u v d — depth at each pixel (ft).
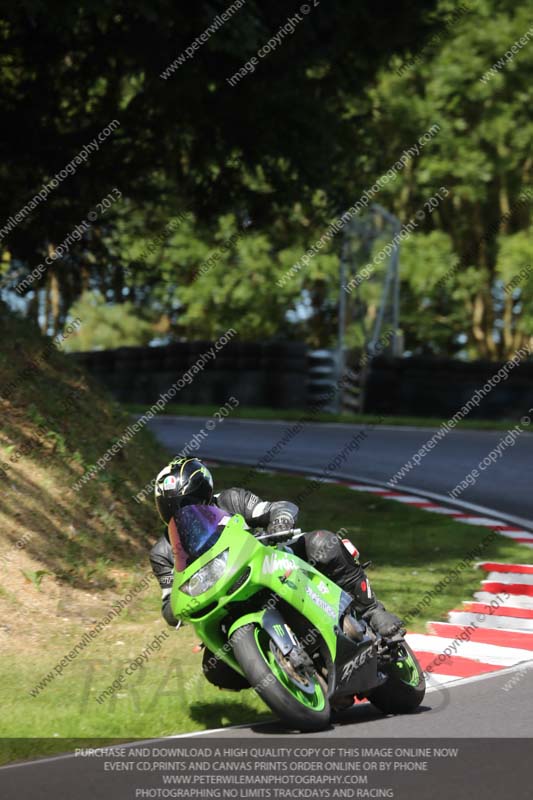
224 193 204.85
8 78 184.03
